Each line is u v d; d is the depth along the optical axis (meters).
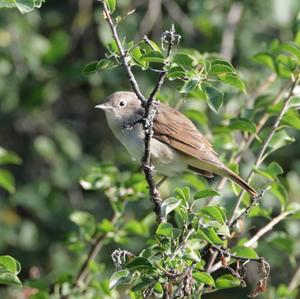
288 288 11.54
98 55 16.06
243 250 8.96
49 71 15.55
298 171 14.31
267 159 14.71
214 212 7.96
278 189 10.08
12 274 7.90
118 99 11.27
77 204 15.06
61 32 15.51
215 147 11.21
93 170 11.53
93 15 16.20
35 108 15.59
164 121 10.98
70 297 11.05
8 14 15.33
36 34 15.67
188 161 11.05
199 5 14.89
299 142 14.59
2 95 15.26
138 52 8.09
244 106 11.91
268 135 10.25
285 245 10.98
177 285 8.24
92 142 15.96
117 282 7.80
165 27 15.63
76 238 11.33
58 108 16.47
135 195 11.38
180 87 8.84
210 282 7.91
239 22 15.16
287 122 10.24
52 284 11.46
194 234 8.07
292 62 10.25
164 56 8.10
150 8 15.23
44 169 15.96
